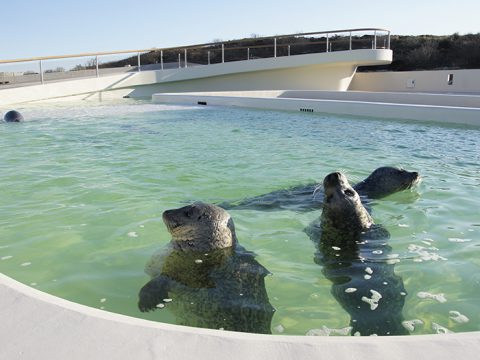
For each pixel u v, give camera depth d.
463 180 5.77
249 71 21.73
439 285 3.01
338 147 7.99
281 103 13.77
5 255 3.50
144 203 4.82
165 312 2.65
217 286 2.93
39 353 1.51
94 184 5.54
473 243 3.74
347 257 3.48
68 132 9.71
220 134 9.46
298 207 4.73
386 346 1.52
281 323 2.57
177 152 7.55
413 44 29.56
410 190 5.38
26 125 10.78
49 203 4.80
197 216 3.32
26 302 1.78
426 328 2.51
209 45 21.56
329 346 1.52
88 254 3.52
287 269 3.28
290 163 6.77
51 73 18.34
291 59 21.38
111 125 10.80
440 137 8.81
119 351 1.51
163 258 3.37
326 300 2.83
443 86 20.20
